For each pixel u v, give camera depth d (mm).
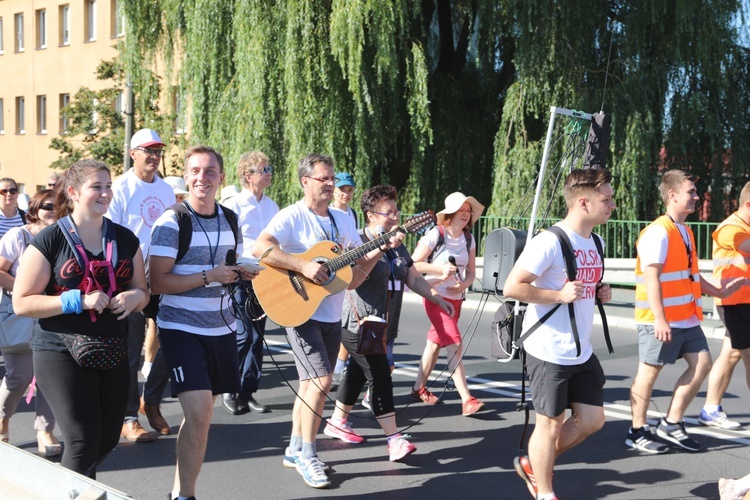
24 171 38406
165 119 20344
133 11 20016
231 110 17656
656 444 5742
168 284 4273
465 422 6668
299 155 16641
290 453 5496
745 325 6137
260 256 5109
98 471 5344
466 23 19578
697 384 5762
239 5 16984
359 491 5012
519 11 16484
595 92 16422
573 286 4148
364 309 5625
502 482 5191
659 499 4848
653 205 16906
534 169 16422
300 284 5105
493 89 19375
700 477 5242
